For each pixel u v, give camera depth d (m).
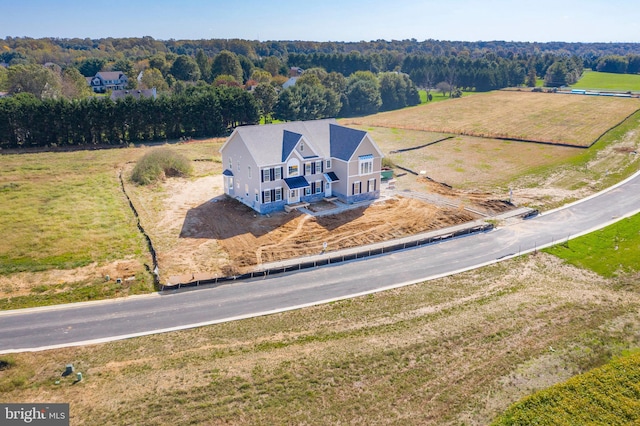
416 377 26.38
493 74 168.75
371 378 26.23
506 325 31.50
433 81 181.88
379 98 135.25
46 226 46.12
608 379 25.67
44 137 80.00
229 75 157.62
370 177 54.56
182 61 169.12
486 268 40.44
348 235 45.91
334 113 121.38
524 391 25.50
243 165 51.97
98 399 24.48
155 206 52.72
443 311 33.44
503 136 90.50
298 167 51.72
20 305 33.81
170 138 90.19
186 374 26.45
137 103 84.88
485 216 51.56
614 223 49.88
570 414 23.34
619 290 37.19
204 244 43.53
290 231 46.41
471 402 24.61
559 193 59.12
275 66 192.38
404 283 37.78
